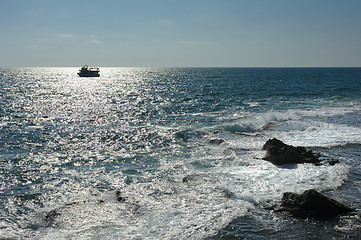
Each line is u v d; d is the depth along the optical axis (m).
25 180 13.58
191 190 11.74
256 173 13.52
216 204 10.41
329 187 11.83
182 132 22.08
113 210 10.11
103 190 12.34
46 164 16.02
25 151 18.70
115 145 20.09
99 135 23.17
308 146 18.00
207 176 13.25
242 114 31.70
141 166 15.45
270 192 11.34
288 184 12.14
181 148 18.81
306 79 105.50
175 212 9.85
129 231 8.66
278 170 13.87
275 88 66.81
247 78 118.00
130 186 12.61
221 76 141.88
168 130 24.22
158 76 156.12
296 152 15.33
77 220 9.41
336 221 9.17
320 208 9.59
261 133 21.75
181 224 9.03
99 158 17.11
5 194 11.94
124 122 29.22
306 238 8.26
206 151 17.95
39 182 13.34
